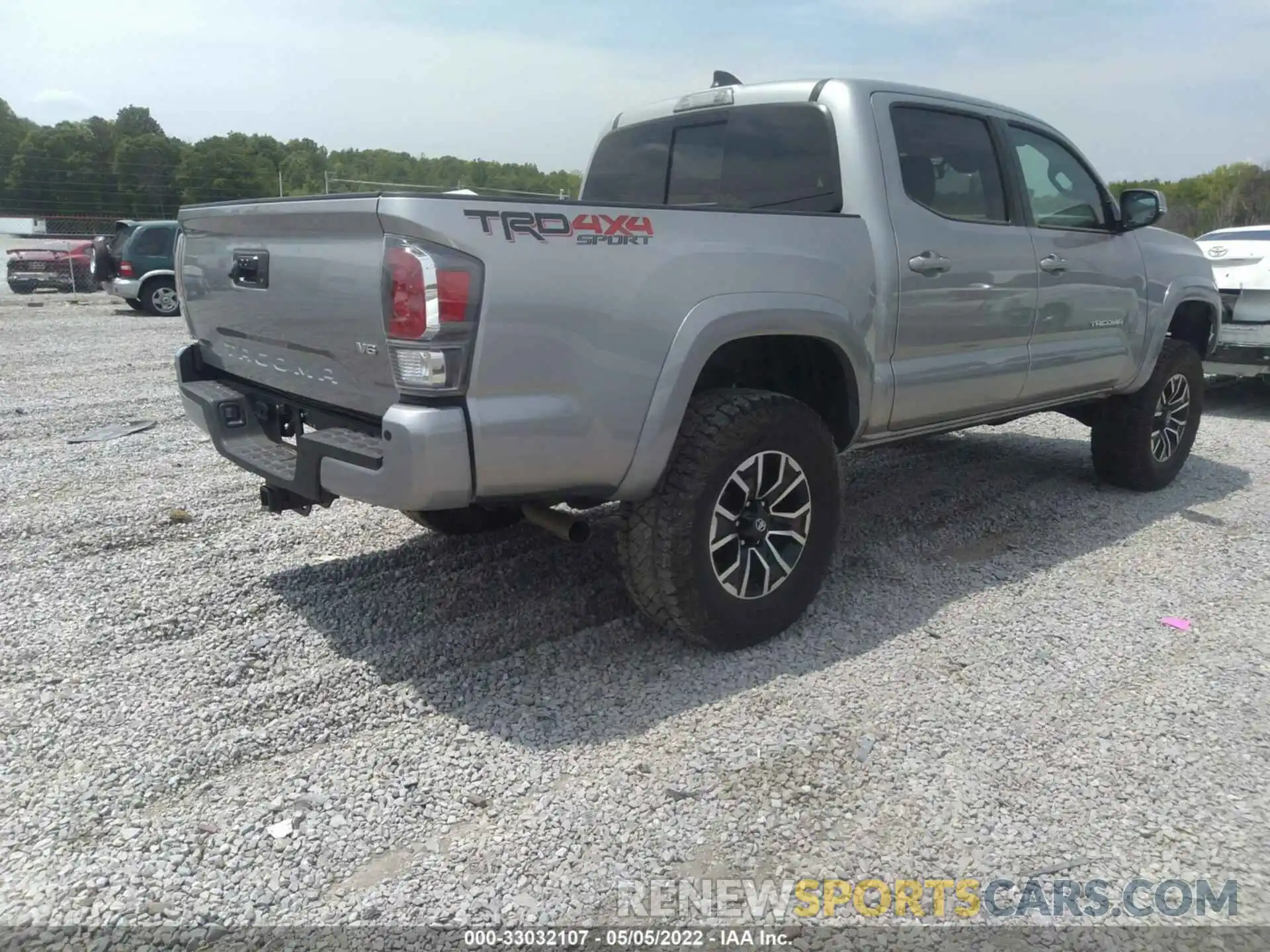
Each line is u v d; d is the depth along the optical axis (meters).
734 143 4.22
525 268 2.77
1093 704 3.16
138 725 2.96
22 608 3.80
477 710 3.09
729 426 3.23
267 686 3.22
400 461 2.73
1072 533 4.92
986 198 4.34
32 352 11.06
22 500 5.23
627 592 3.62
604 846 2.44
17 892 2.26
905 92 4.04
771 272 3.35
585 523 3.18
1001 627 3.74
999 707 3.12
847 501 5.43
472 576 4.20
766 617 3.51
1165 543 4.77
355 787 2.67
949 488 5.71
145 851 2.40
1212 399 9.12
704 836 2.48
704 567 3.28
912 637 3.65
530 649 3.52
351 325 2.97
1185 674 3.37
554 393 2.89
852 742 2.91
